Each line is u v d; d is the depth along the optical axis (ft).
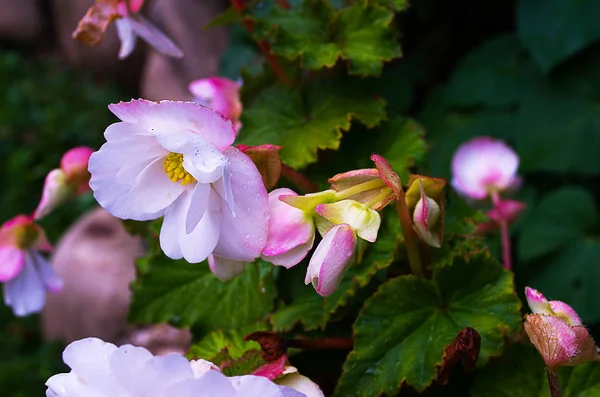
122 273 4.66
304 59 2.03
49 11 9.22
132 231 2.29
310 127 2.06
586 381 1.84
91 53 8.39
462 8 3.49
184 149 1.60
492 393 1.86
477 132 3.28
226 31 5.75
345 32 2.09
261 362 1.80
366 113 2.06
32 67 8.43
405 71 3.60
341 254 1.63
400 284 1.87
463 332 1.74
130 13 2.09
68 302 4.69
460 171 2.21
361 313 1.86
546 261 2.97
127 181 1.67
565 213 2.96
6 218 6.00
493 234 2.48
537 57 3.02
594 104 3.13
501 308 1.86
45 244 2.32
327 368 1.98
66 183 2.23
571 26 2.98
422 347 1.84
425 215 1.75
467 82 3.36
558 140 3.12
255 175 1.64
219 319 2.05
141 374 1.54
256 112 2.12
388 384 1.82
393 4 2.13
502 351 1.84
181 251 1.67
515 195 3.18
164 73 5.90
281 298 2.01
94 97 7.73
